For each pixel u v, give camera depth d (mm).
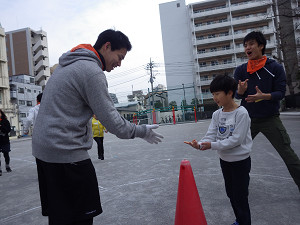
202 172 4023
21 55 49438
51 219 1346
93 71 1385
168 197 2982
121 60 1692
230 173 2031
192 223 1643
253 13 44406
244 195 1915
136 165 5156
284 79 2525
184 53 47312
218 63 45312
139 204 2830
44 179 1502
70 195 1361
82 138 1443
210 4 46375
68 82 1368
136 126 1556
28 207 3135
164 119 30953
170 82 47469
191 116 28750
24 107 39938
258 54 2611
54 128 1339
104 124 1409
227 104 1986
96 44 1631
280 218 2203
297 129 8961
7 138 5828
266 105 2535
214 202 2688
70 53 1463
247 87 2713
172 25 47938
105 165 5473
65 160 1345
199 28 45531
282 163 4250
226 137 1947
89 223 1448
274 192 2850
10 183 4609
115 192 3367
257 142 6844
